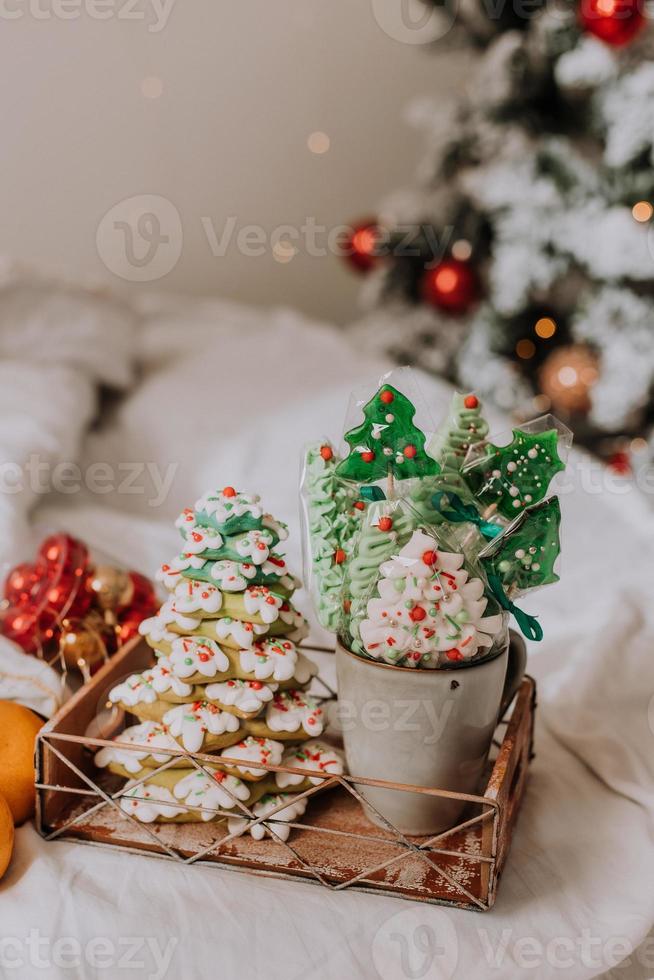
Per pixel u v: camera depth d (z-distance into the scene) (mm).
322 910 576
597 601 1004
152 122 2252
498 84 1815
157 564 1015
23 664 758
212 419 1423
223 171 2389
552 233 1801
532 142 1843
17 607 838
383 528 599
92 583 833
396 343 2049
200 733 621
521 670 678
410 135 2514
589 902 605
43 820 639
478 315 1973
